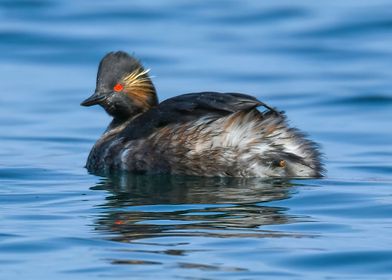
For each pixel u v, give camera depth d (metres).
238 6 31.23
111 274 10.65
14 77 25.48
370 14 29.66
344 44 27.77
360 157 17.81
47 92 24.12
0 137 19.92
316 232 12.15
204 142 15.18
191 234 12.02
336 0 31.38
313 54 27.06
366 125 20.88
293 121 21.34
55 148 18.97
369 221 12.74
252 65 26.16
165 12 30.80
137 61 17.09
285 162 14.99
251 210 13.20
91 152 16.88
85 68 26.30
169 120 15.61
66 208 13.55
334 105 22.66
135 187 14.85
